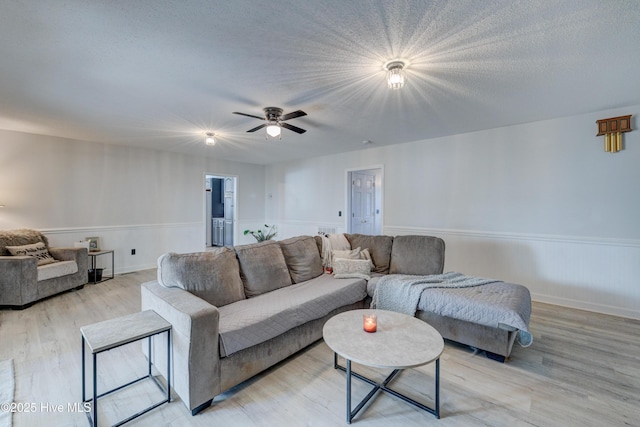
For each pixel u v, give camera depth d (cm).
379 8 156
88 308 324
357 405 175
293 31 176
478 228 405
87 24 167
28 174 410
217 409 170
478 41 186
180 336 167
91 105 298
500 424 159
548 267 352
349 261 324
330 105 301
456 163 423
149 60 209
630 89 259
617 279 312
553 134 347
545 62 212
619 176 309
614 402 177
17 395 179
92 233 465
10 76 232
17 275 316
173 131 401
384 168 503
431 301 245
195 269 221
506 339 216
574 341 254
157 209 540
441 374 206
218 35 179
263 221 730
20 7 151
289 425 158
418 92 268
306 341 237
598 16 161
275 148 525
